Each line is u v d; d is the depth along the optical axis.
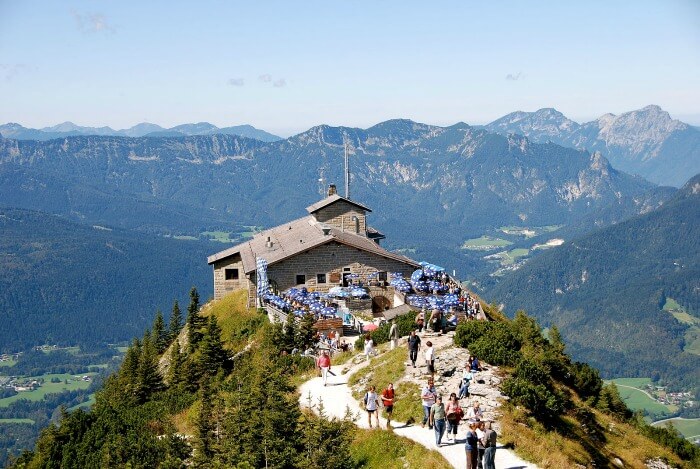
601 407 55.78
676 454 51.69
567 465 33.59
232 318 84.00
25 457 51.94
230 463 35.56
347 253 80.62
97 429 51.16
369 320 71.00
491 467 30.52
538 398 38.78
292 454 35.16
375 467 34.81
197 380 65.38
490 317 77.44
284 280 80.38
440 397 36.19
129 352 85.19
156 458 41.47
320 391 46.31
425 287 76.19
